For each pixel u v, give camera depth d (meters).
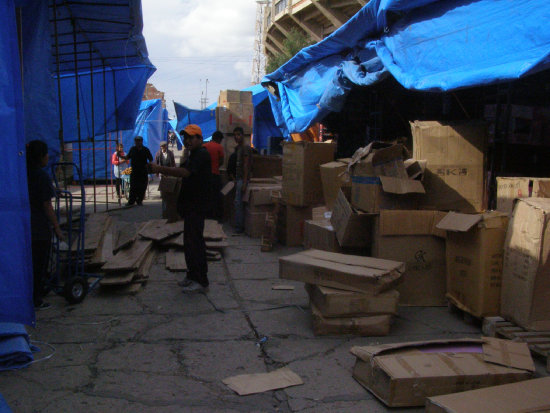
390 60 6.46
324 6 26.66
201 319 4.69
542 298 3.86
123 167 16.78
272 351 3.96
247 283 5.94
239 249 7.84
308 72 9.88
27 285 3.68
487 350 3.32
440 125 5.45
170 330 4.38
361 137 11.22
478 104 7.59
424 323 4.59
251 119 13.24
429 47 5.65
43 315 4.73
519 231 4.03
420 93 9.20
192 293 5.49
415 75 5.75
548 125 7.19
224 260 7.11
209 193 5.46
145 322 4.58
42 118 6.00
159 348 3.99
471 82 4.63
